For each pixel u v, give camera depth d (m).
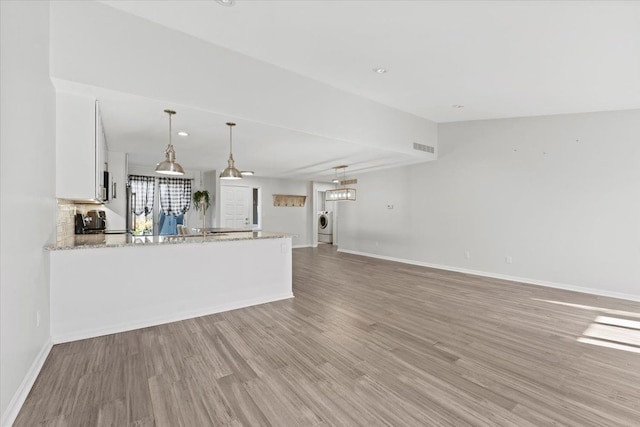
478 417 1.88
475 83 4.06
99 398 2.04
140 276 3.28
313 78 4.19
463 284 5.32
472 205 6.20
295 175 9.08
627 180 4.52
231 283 3.91
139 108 3.26
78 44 2.67
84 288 2.99
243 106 3.59
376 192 8.27
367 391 2.14
